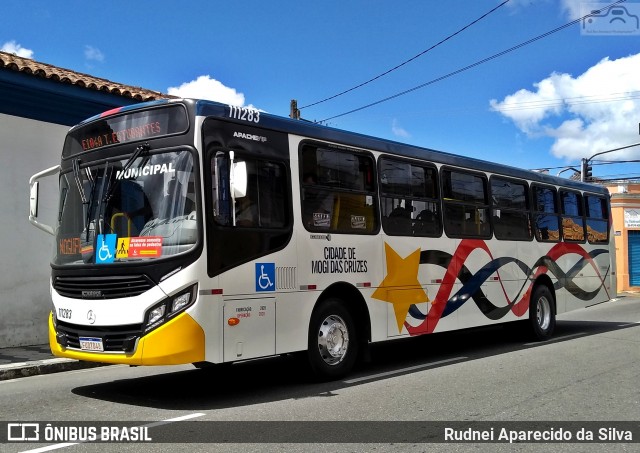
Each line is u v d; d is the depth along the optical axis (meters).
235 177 6.08
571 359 9.34
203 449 4.87
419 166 9.19
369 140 8.37
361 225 8.04
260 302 6.57
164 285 5.94
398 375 8.05
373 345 11.27
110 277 6.21
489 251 10.39
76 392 7.26
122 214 6.44
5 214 10.72
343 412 6.03
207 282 6.04
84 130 7.17
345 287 7.71
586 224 13.58
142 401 6.64
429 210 9.25
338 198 7.75
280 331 6.78
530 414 6.02
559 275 12.37
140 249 6.16
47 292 11.26
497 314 10.47
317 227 7.39
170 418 5.83
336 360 7.63
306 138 7.43
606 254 14.23
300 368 8.18
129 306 6.05
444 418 5.83
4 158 10.73
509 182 11.20
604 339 11.80
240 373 8.39
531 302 11.44
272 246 6.77
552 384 7.43
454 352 10.27
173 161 6.28
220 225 6.24
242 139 6.66
